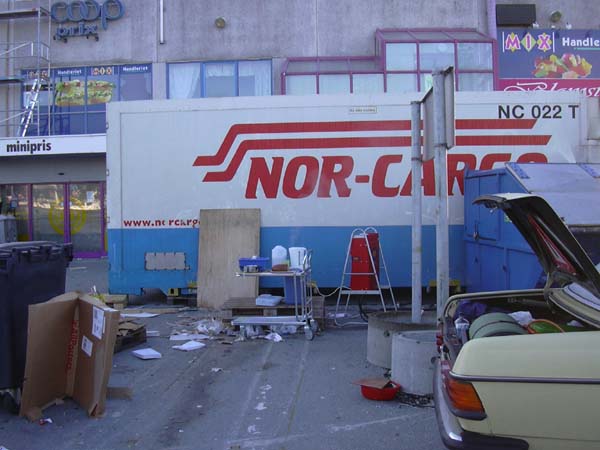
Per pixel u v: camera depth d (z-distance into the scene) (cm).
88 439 413
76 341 488
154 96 1764
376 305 903
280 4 1725
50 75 1795
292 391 507
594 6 1750
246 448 395
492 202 345
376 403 473
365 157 872
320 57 1714
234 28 1739
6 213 1734
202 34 1748
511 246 672
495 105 861
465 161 862
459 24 1722
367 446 393
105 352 447
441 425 283
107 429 430
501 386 263
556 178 586
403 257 870
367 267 780
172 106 893
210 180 890
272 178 882
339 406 469
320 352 631
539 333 302
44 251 485
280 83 1683
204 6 1745
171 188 895
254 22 1734
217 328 733
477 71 1597
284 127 879
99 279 1240
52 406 476
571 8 1747
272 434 417
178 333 725
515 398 261
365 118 870
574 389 257
